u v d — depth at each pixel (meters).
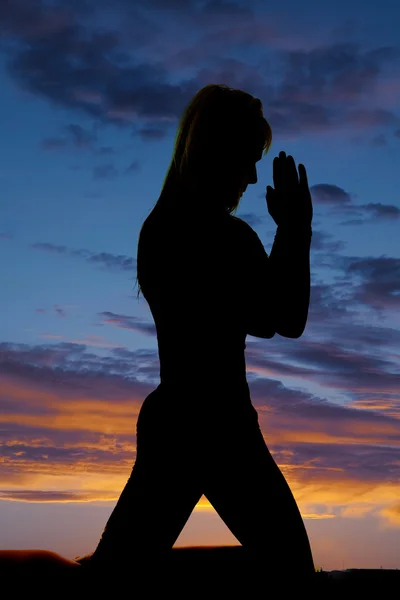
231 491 1.73
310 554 1.74
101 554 1.72
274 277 1.82
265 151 2.00
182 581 1.71
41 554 1.71
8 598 1.58
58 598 1.62
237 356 1.81
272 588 1.69
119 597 1.66
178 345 1.78
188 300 1.79
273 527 1.72
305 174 1.92
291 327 1.83
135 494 1.74
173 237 1.83
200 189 1.87
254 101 1.94
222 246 1.82
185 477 1.73
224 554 1.79
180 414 1.73
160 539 1.72
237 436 1.74
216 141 1.88
